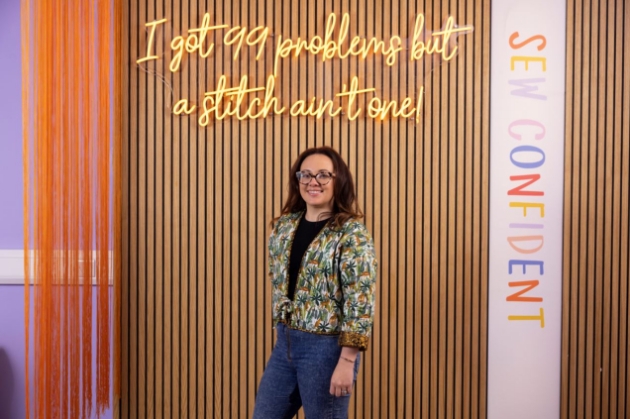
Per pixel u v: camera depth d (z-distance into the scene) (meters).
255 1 3.73
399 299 3.86
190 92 3.72
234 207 3.79
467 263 3.86
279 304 2.56
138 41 3.69
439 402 3.89
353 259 2.40
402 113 3.77
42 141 2.69
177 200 3.76
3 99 3.56
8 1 3.55
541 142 3.84
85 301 3.15
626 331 3.89
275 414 2.63
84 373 3.18
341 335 2.38
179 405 3.81
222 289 3.81
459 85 3.81
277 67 3.74
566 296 3.86
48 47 2.71
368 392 3.86
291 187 2.72
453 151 3.83
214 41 3.72
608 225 3.86
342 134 3.79
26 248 2.69
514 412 3.89
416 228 3.84
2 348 3.60
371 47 3.77
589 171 3.85
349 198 2.59
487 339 3.88
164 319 3.79
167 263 3.77
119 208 3.68
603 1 3.81
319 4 3.76
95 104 3.24
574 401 3.89
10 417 3.62
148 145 3.73
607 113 3.84
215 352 3.82
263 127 3.77
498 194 3.85
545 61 3.82
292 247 2.58
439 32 3.77
